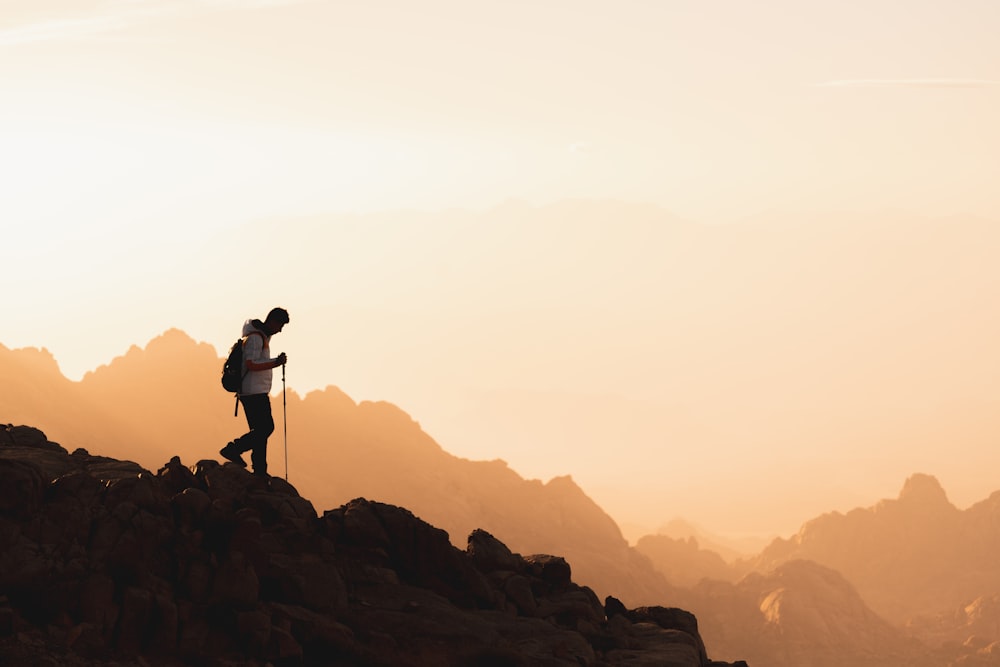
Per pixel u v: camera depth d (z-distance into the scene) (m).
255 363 21.56
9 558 16.89
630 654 21.47
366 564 20.98
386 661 18.44
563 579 24.66
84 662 16.02
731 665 24.72
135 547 17.86
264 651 17.44
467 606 21.64
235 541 19.16
